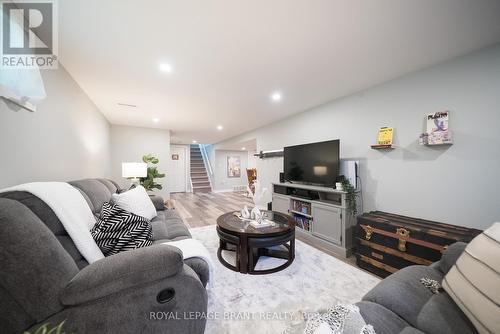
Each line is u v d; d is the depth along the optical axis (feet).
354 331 2.41
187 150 27.48
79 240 3.29
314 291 5.41
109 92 8.50
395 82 7.53
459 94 6.05
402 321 2.83
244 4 4.01
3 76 3.63
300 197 10.01
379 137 7.91
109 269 2.60
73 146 7.10
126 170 11.10
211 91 8.56
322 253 7.79
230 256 7.48
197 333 3.25
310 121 11.33
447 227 5.79
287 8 4.12
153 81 7.51
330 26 4.68
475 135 5.78
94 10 4.09
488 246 2.75
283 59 6.12
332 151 8.79
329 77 7.40
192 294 3.16
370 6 4.08
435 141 6.32
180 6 4.03
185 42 5.24
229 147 24.98
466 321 2.64
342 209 7.85
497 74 5.42
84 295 2.41
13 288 2.19
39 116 4.97
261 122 14.55
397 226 5.90
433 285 3.34
